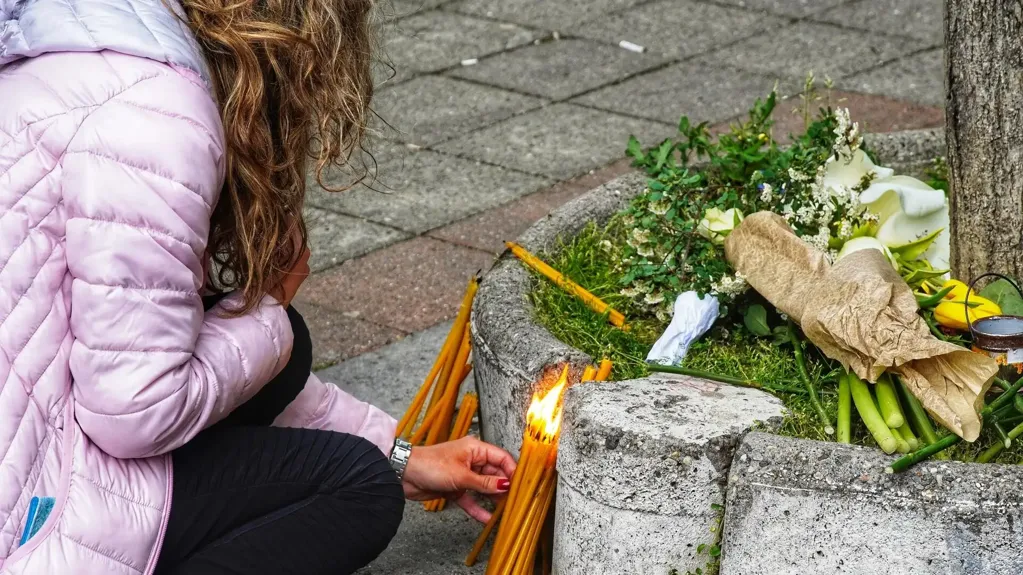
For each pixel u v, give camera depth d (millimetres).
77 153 1676
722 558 2023
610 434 2031
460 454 2348
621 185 3186
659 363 2420
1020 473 1897
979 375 2031
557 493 2189
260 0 1795
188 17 1781
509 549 2238
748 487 1960
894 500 1887
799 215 2598
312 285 3854
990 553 1866
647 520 2047
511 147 4809
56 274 1717
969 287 2359
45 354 1716
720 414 2094
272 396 2238
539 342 2365
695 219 2648
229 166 1812
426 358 3404
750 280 2447
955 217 2602
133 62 1704
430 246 4078
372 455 2070
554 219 2998
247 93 1759
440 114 5137
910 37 5707
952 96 2531
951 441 1959
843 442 2080
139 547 1801
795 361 2385
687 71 5449
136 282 1696
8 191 1681
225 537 1979
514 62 5656
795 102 5031
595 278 2805
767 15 6090
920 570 1907
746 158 2863
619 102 5168
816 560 1955
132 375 1714
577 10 6289
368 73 1956
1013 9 2383
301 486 2018
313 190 4484
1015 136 2445
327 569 2055
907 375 2070
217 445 1974
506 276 2666
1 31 1762
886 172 2773
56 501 1723
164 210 1691
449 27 6121
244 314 1939
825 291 2242
